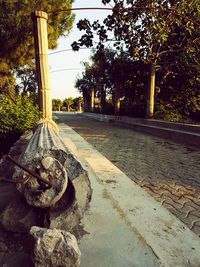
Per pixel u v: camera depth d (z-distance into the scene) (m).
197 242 2.88
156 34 15.30
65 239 1.82
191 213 3.89
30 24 13.66
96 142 10.83
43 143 2.92
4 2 12.98
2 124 7.76
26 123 7.91
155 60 16.89
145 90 20.27
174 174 6.02
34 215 2.33
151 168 6.53
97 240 2.52
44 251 1.77
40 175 2.12
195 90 18.72
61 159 2.27
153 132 14.65
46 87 7.61
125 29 16.28
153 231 3.07
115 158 7.66
